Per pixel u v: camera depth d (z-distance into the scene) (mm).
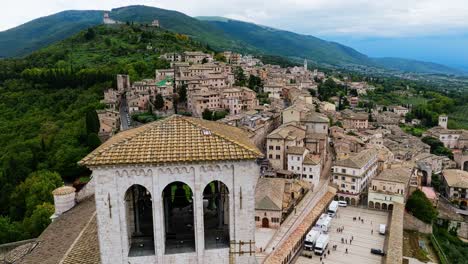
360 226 128250
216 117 195625
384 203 143125
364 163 153750
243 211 29062
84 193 58375
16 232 84375
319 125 183000
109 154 27500
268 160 157000
